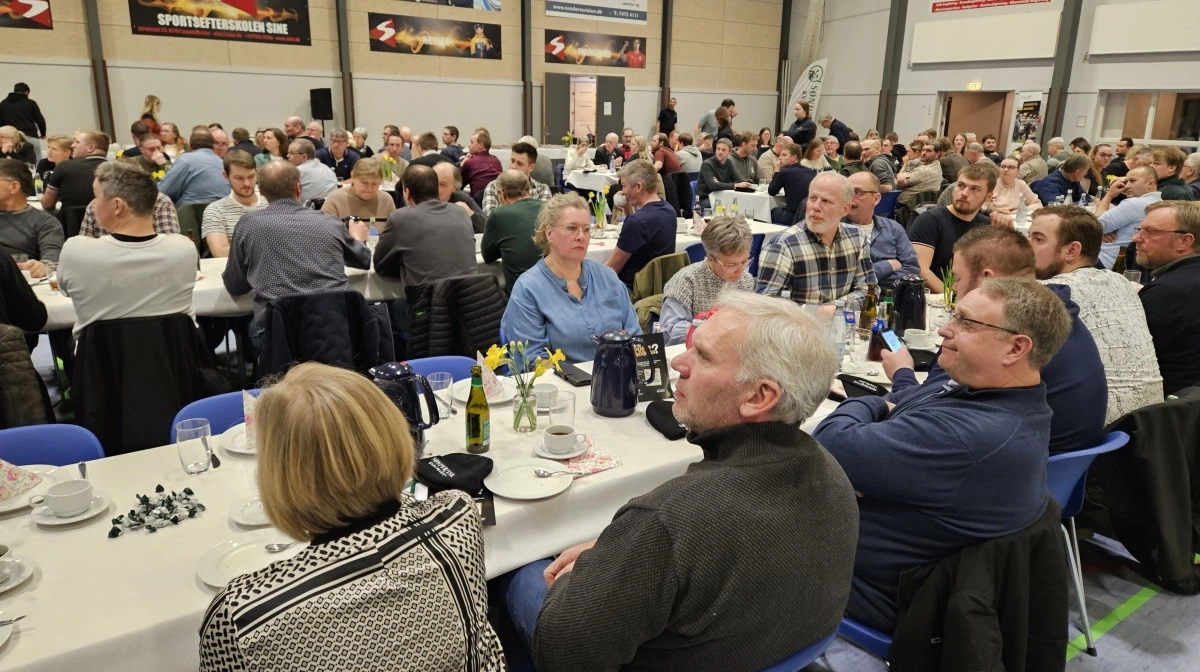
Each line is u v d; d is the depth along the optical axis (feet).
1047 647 4.82
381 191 15.35
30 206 11.71
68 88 30.14
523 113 40.93
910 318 8.93
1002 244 7.36
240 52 33.19
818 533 3.55
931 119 41.42
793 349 3.48
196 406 6.23
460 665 3.13
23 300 8.46
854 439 4.99
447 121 38.88
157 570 4.10
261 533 4.44
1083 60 34.94
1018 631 4.70
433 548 3.13
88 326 7.54
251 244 9.96
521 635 4.69
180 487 5.02
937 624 4.74
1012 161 18.99
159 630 3.67
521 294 8.14
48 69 29.60
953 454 4.64
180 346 7.93
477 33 38.58
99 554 4.24
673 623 3.40
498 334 10.37
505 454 5.60
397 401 5.32
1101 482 6.88
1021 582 4.70
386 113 37.22
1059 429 6.15
